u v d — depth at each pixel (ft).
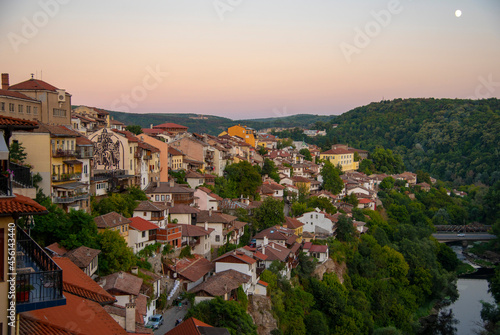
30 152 218.38
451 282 418.31
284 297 280.51
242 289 243.40
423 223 549.13
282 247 314.35
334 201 553.64
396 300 368.07
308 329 282.77
